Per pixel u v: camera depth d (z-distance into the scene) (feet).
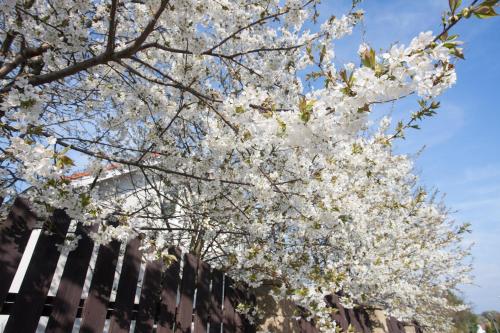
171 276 8.46
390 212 16.87
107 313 7.68
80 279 6.79
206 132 11.16
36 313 6.06
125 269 7.61
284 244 11.78
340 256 15.31
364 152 12.19
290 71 11.50
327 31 10.75
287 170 9.96
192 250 14.52
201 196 11.41
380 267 14.05
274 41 12.20
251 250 9.64
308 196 9.64
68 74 8.12
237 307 9.69
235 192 10.23
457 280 29.91
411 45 4.52
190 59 9.90
